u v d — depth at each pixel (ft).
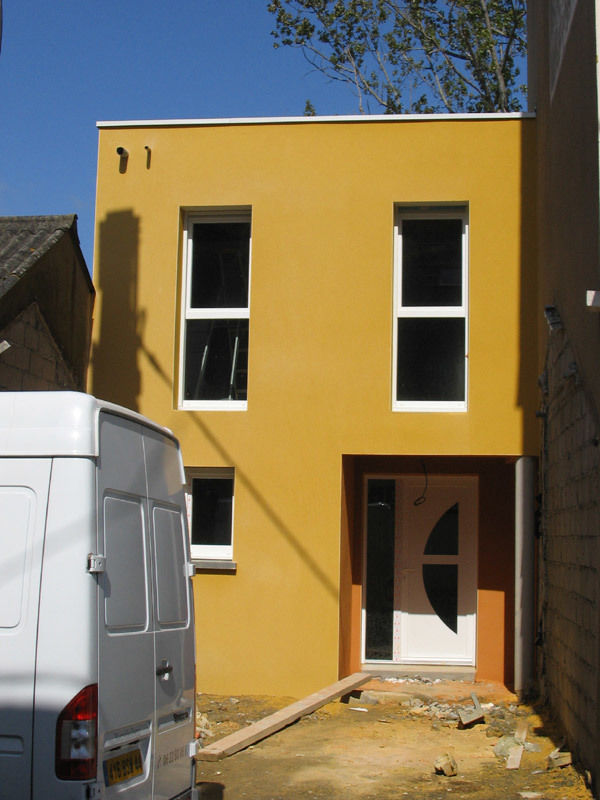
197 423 33.94
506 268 33.27
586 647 22.89
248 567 33.17
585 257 24.27
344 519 33.76
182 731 17.60
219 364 35.01
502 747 25.77
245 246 35.53
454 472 37.11
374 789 22.48
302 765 24.49
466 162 33.83
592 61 23.27
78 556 14.02
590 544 22.71
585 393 23.98
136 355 34.55
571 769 23.52
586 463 23.59
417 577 37.63
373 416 33.22
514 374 32.83
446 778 23.39
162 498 17.56
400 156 34.12
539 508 32.50
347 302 33.81
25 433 14.46
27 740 13.53
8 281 27.20
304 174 34.50
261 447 33.58
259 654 32.78
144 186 35.27
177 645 17.49
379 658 37.24
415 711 30.25
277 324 34.01
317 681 32.42
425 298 34.27
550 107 30.63
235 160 34.91
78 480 14.25
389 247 33.86
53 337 30.96
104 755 14.06
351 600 36.17
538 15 34.63
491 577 36.22
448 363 33.88
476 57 72.54
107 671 14.29
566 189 27.35
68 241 31.99
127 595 15.34
